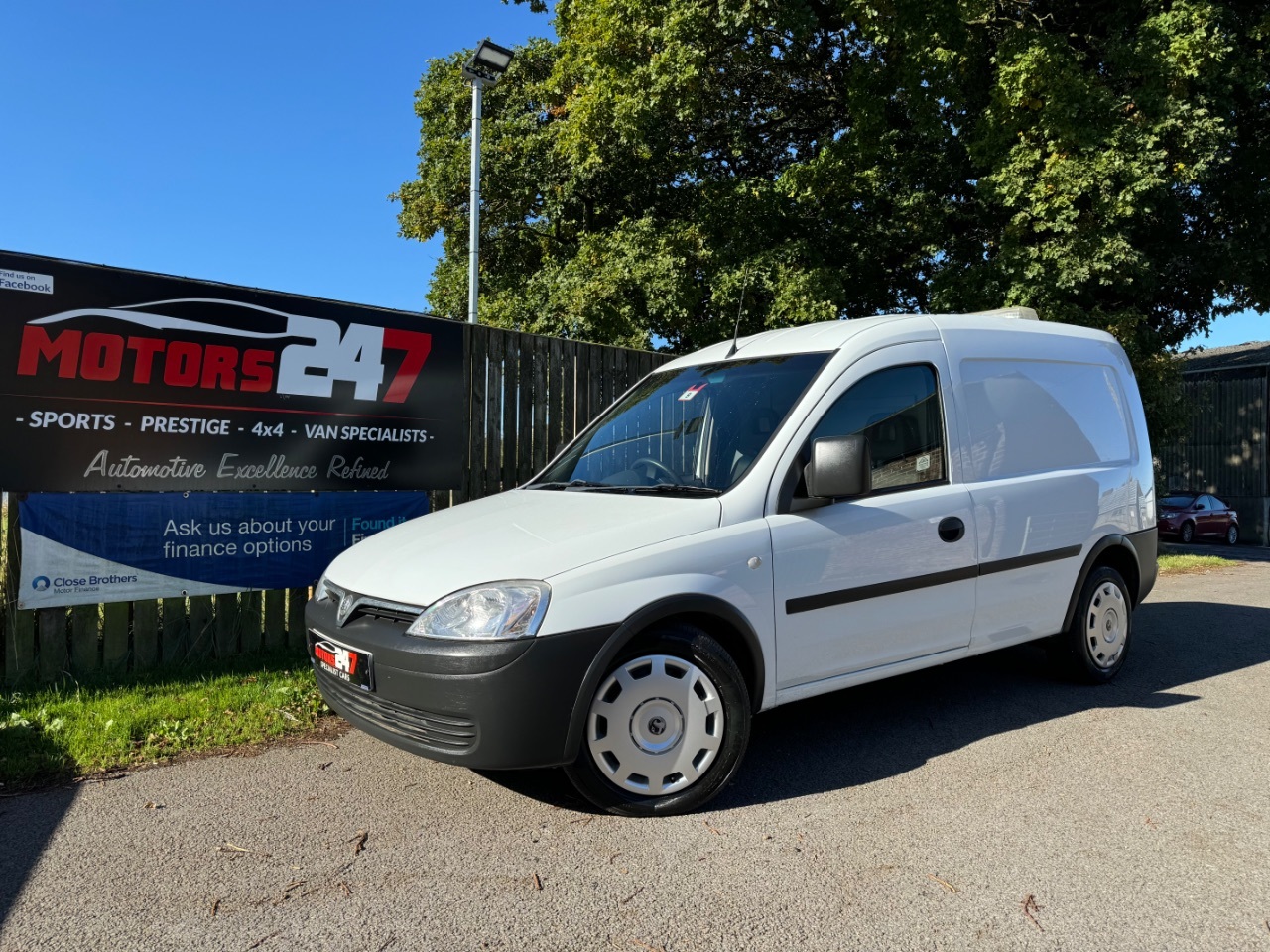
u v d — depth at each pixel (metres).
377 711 3.29
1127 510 5.22
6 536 4.56
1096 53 13.87
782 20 12.84
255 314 5.32
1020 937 2.43
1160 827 3.15
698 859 2.88
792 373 4.03
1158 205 13.87
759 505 3.55
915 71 13.33
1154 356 14.93
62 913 2.52
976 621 4.28
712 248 15.48
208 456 5.16
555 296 15.84
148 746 3.83
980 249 15.49
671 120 15.60
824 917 2.53
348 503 5.78
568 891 2.67
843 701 4.73
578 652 3.03
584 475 4.29
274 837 3.03
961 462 4.29
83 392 4.72
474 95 11.37
